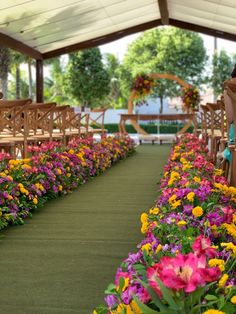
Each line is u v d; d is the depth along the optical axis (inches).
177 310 47.6
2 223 136.2
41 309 82.5
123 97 1213.1
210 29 507.2
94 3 366.3
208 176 154.5
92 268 104.3
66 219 152.9
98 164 275.7
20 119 242.5
